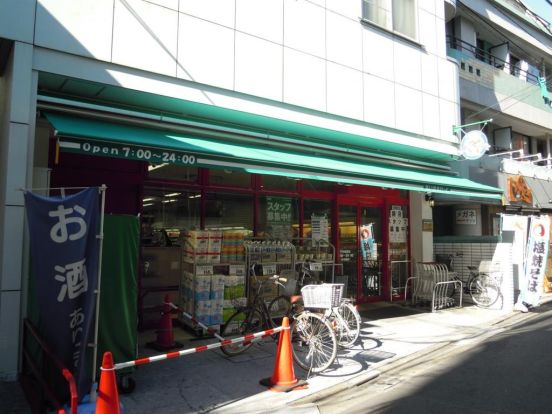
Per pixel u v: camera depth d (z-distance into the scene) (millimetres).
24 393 4836
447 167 12117
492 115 16469
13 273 5328
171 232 8336
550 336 8078
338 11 9484
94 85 6500
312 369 5945
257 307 7457
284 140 8734
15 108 5633
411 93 10812
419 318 9844
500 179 14023
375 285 11883
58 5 6133
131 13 6754
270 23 8352
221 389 5297
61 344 4211
